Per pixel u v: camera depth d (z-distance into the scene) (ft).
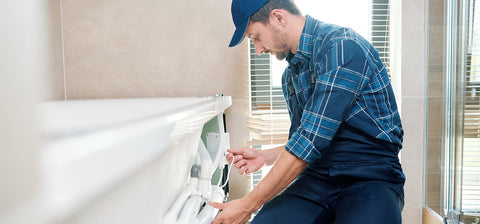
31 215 0.33
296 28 3.45
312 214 3.29
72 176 0.49
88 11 5.73
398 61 6.30
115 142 0.75
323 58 3.07
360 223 2.71
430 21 5.99
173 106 2.48
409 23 6.19
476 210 4.83
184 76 5.98
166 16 5.89
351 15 6.40
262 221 3.19
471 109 4.90
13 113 0.30
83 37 5.74
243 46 6.05
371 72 3.07
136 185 1.31
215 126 4.52
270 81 6.28
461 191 5.19
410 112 6.30
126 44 5.85
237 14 3.41
